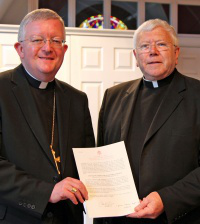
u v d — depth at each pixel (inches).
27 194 63.0
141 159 73.9
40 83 73.2
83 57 149.3
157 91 80.6
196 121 73.5
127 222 74.8
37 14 69.4
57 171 67.1
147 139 74.0
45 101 73.9
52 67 69.5
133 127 79.0
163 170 72.1
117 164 70.7
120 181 69.3
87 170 70.2
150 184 71.9
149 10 172.4
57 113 73.4
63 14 166.1
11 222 64.6
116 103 85.1
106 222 78.5
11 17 150.0
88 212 66.4
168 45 76.9
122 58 151.3
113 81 151.0
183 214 68.2
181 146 72.3
